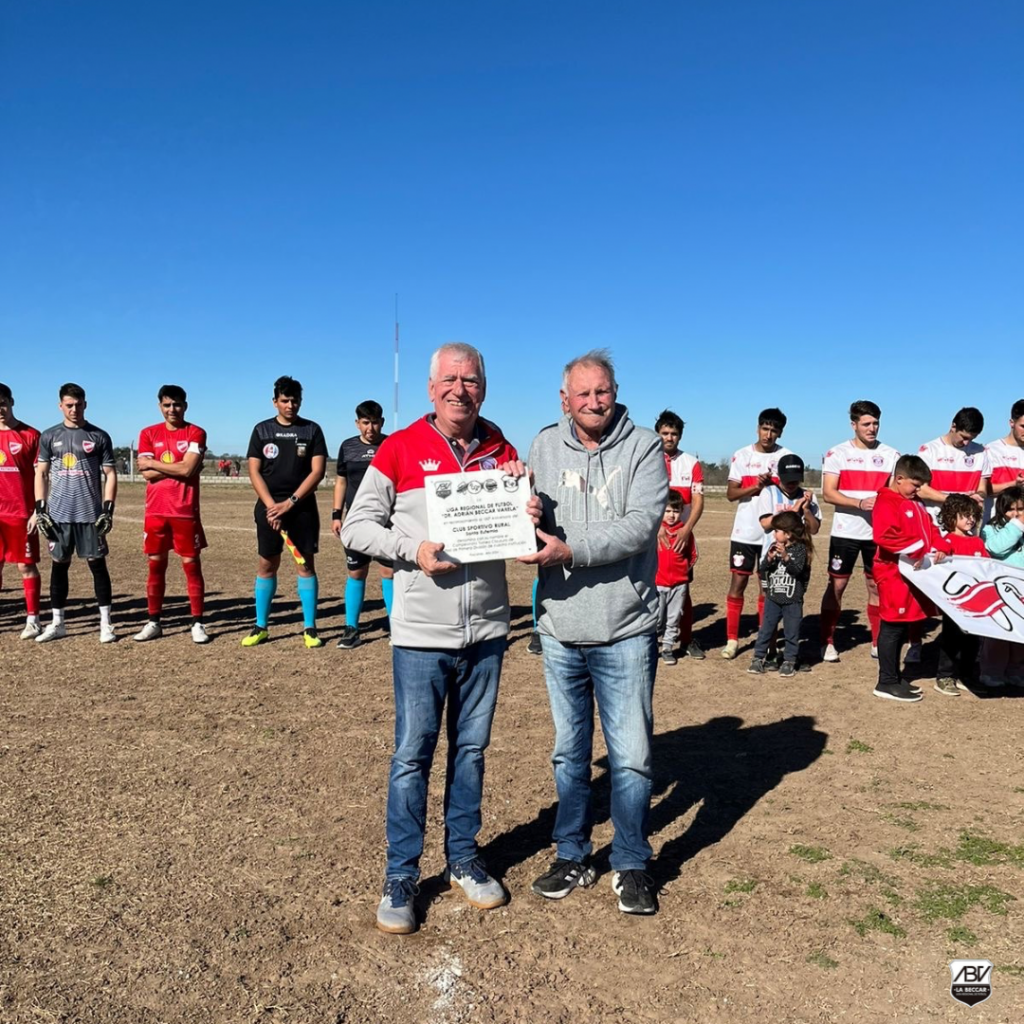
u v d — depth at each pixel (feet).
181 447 25.45
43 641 25.71
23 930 10.00
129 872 11.45
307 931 10.11
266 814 13.39
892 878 11.43
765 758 16.21
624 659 10.61
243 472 174.19
